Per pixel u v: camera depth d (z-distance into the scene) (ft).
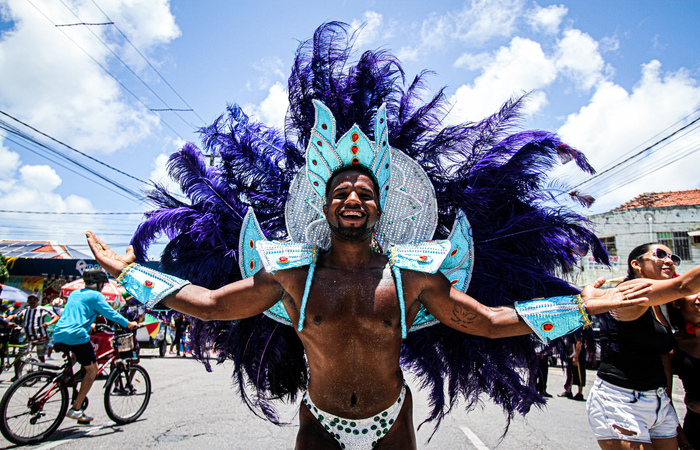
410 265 6.34
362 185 6.27
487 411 19.02
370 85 7.94
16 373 25.84
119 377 16.72
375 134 6.68
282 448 13.52
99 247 7.10
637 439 8.37
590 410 9.09
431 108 8.07
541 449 13.53
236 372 7.90
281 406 19.98
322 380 6.37
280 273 6.41
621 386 8.59
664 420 8.53
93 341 17.11
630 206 65.67
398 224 7.39
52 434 14.67
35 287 52.08
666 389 9.37
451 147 8.09
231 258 7.76
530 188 7.72
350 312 6.13
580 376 22.82
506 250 7.75
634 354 8.53
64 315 15.37
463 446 13.76
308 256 6.46
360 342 6.15
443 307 6.48
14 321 32.63
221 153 8.45
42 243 73.36
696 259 53.93
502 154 7.68
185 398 21.30
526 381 7.44
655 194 66.33
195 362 38.47
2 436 13.89
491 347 7.53
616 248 56.29
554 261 7.73
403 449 6.47
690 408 9.10
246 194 8.34
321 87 7.92
